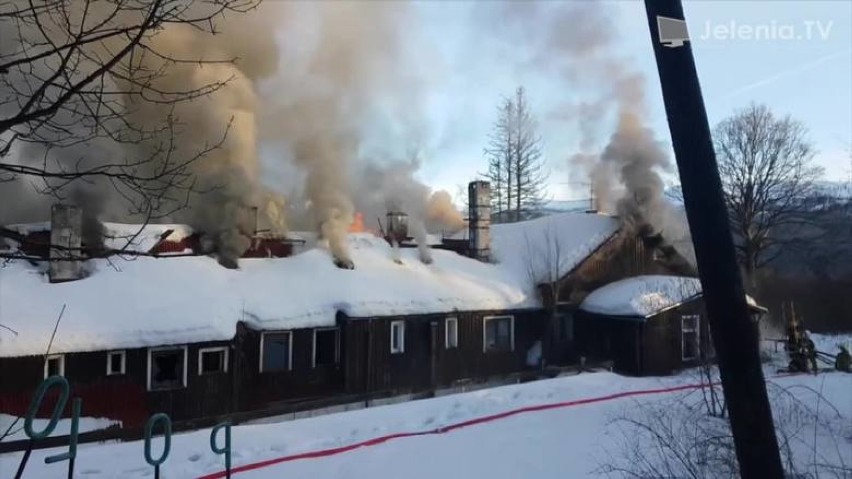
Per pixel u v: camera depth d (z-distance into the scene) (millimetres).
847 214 38750
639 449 7789
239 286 16266
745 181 38750
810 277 38719
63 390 3461
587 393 13078
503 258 23203
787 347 20188
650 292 20594
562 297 21312
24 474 7344
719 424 9180
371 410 10922
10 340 12016
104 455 8125
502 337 20469
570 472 7117
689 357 20812
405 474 7121
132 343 13320
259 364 15539
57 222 14070
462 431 9281
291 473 7148
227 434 4816
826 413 10320
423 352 18281
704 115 2885
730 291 2840
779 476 2781
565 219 24734
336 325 16859
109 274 14742
